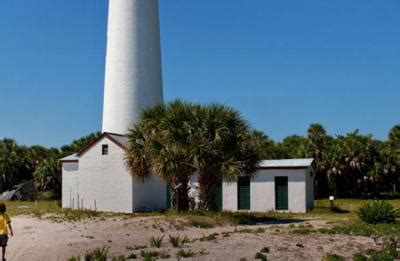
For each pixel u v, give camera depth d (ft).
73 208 105.19
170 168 79.46
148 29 112.27
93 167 102.37
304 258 42.75
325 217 90.22
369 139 182.70
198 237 58.54
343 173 180.75
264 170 109.09
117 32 111.55
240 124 82.17
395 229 61.21
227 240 51.57
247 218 80.64
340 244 50.16
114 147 100.83
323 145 184.24
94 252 45.44
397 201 155.63
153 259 41.24
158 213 88.28
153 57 112.57
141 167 88.12
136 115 109.60
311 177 116.88
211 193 83.15
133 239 59.67
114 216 85.76
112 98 110.73
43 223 78.13
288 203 107.14
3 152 204.74
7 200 178.40
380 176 181.68
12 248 55.31
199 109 81.56
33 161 207.92
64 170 111.45
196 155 77.20
